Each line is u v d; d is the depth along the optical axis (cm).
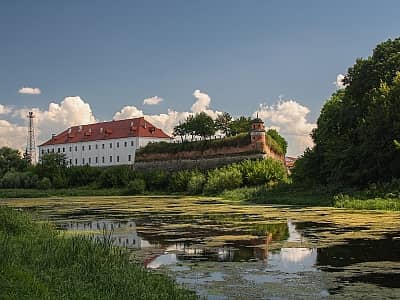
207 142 9356
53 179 10769
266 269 1603
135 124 13238
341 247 1991
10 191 9706
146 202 5878
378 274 1502
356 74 5550
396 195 4106
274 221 3075
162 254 1920
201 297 1257
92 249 1505
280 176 6962
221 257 1839
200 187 7969
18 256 1316
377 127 4634
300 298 1245
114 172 10244
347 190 4834
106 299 1072
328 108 6756
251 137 8431
